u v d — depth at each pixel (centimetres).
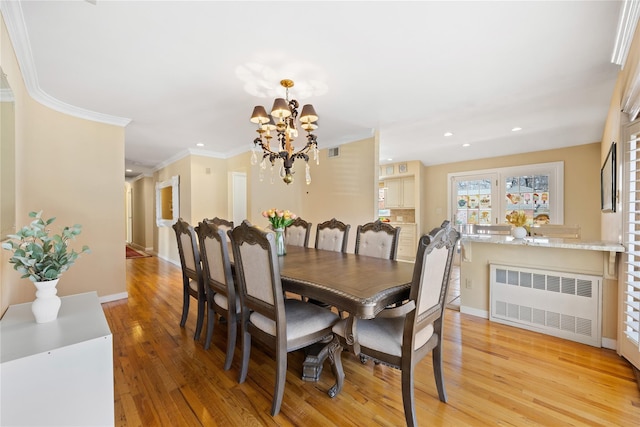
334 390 175
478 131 414
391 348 149
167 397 174
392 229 275
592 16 171
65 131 316
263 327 175
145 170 765
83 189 332
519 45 202
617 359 216
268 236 155
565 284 252
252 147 499
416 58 219
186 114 339
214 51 209
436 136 443
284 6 163
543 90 276
